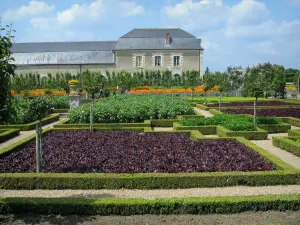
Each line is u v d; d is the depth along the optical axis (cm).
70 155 1145
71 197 793
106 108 2006
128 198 744
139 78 5809
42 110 937
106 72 5903
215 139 1387
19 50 6219
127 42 5997
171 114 2114
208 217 704
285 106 2927
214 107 2989
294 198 737
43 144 1326
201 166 1001
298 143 1283
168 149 1216
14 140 1623
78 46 6322
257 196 749
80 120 1944
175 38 6062
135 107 2100
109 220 693
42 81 5950
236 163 1032
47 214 721
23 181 888
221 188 884
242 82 4975
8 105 705
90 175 898
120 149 1225
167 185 885
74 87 3416
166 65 5956
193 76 5750
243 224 655
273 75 4516
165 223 677
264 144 1471
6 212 721
